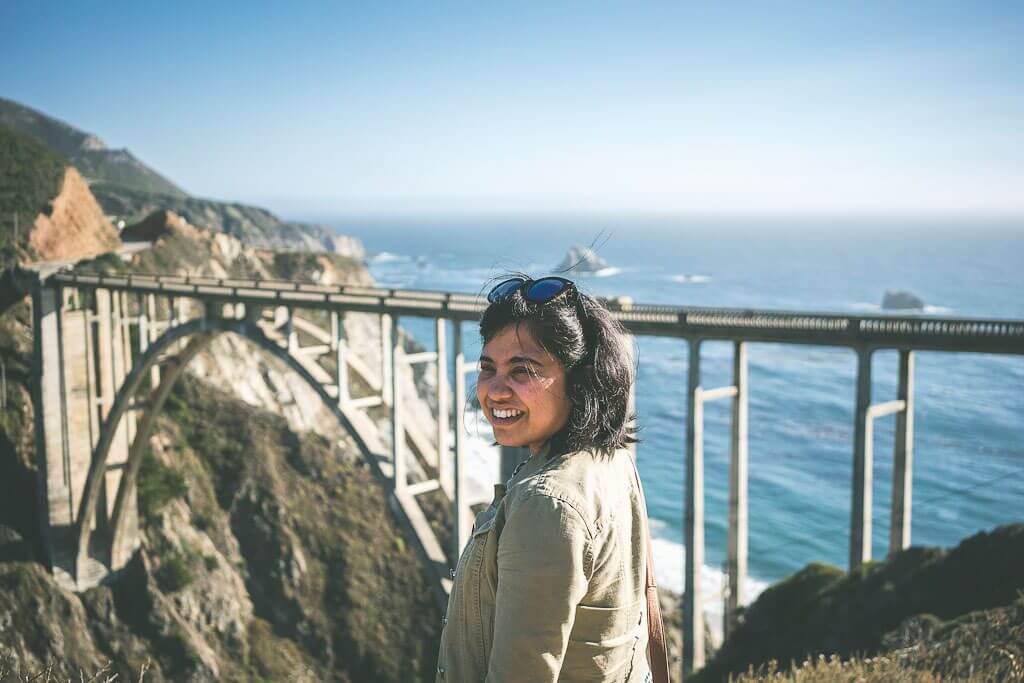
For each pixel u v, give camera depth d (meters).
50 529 40.97
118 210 142.88
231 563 49.16
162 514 46.78
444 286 189.12
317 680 45.69
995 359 94.94
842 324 18.42
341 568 50.47
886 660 6.20
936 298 167.38
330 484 55.06
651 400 83.00
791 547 47.53
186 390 56.28
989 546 15.72
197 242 73.06
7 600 40.12
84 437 40.81
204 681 42.56
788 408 75.50
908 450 18.59
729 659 18.64
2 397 46.31
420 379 81.38
